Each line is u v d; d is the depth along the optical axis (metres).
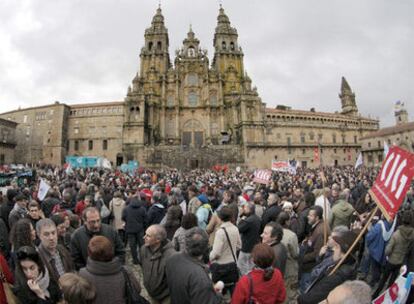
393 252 9.96
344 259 5.96
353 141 116.06
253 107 99.88
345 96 138.62
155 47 107.06
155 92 103.62
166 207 16.81
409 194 17.64
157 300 7.00
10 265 9.12
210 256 8.87
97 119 99.62
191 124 104.00
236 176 51.59
